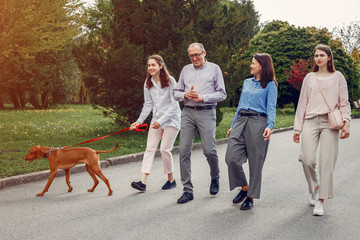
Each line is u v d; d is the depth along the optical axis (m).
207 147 4.87
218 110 12.35
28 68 30.75
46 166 6.70
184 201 4.78
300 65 22.11
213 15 11.11
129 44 10.67
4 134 12.10
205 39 11.01
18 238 3.61
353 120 20.97
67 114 22.70
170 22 10.75
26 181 5.99
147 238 3.59
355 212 4.39
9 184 5.76
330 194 4.29
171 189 5.50
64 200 4.93
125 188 5.57
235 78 11.23
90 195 5.18
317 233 3.72
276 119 18.91
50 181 5.15
